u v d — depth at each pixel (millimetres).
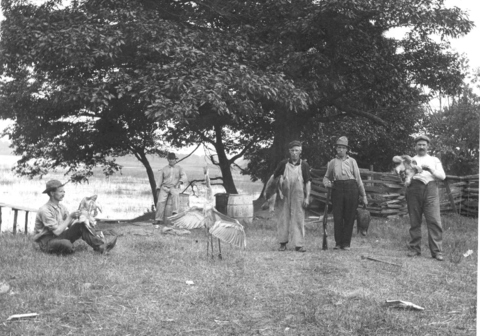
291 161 9562
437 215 8914
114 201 31422
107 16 15281
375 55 17547
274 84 14648
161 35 15109
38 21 15258
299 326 5312
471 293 6555
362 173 15797
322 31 16438
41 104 19719
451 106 26656
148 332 5090
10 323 5176
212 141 23844
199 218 8180
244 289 6531
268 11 16750
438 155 24859
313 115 19250
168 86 13836
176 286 6633
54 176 53156
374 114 21359
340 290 6625
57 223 8523
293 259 8578
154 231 12047
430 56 18625
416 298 6316
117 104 19312
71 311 5566
